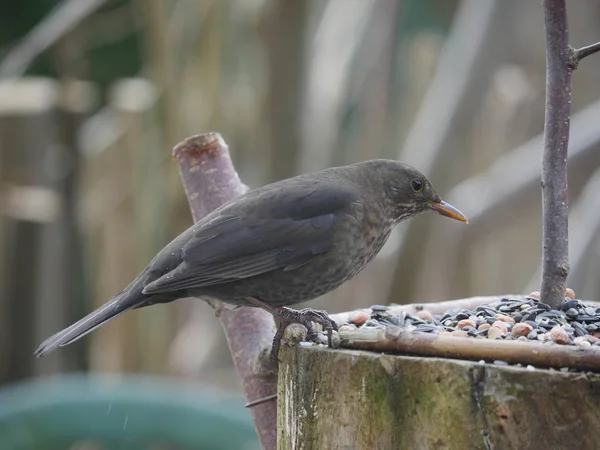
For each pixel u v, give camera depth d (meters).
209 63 15.44
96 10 15.45
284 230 7.39
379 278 15.35
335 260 7.55
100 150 17.48
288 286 7.47
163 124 15.48
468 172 16.84
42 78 15.94
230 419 11.46
